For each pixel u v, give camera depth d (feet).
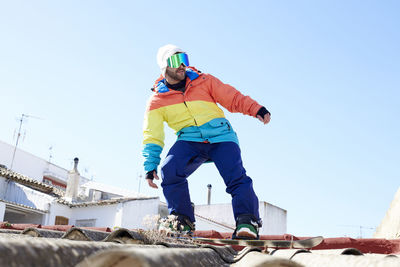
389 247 12.49
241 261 7.36
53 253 3.89
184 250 5.49
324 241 13.43
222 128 14.07
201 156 14.40
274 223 80.07
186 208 13.94
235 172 13.46
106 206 73.31
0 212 59.93
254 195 13.20
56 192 82.48
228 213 85.15
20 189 72.23
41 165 113.80
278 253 8.41
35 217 70.49
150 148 15.02
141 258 3.09
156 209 76.79
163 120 15.08
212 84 14.56
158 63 14.62
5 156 102.01
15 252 3.44
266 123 14.15
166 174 14.03
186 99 14.44
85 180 121.90
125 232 9.80
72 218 75.36
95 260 3.13
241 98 14.26
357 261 5.51
